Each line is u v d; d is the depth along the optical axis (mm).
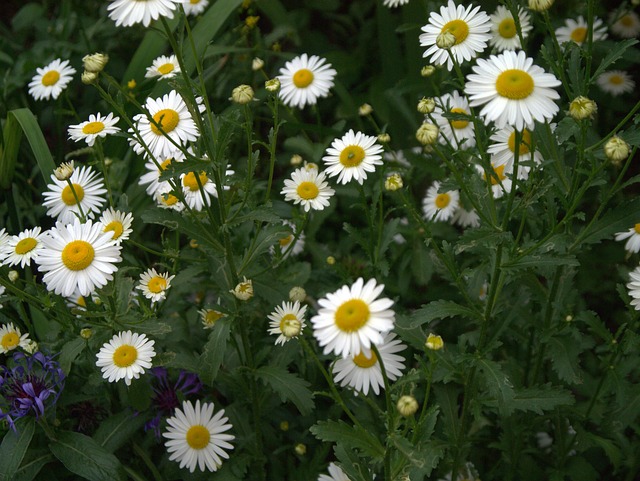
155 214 724
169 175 677
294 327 630
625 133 642
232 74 1094
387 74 1118
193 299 913
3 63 1157
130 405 784
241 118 1033
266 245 743
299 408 741
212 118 685
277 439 821
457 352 778
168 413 801
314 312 851
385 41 1101
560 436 795
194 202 783
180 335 815
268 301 812
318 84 930
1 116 1084
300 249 915
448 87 971
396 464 674
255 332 832
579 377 716
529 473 808
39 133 887
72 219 790
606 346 764
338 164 778
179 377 800
